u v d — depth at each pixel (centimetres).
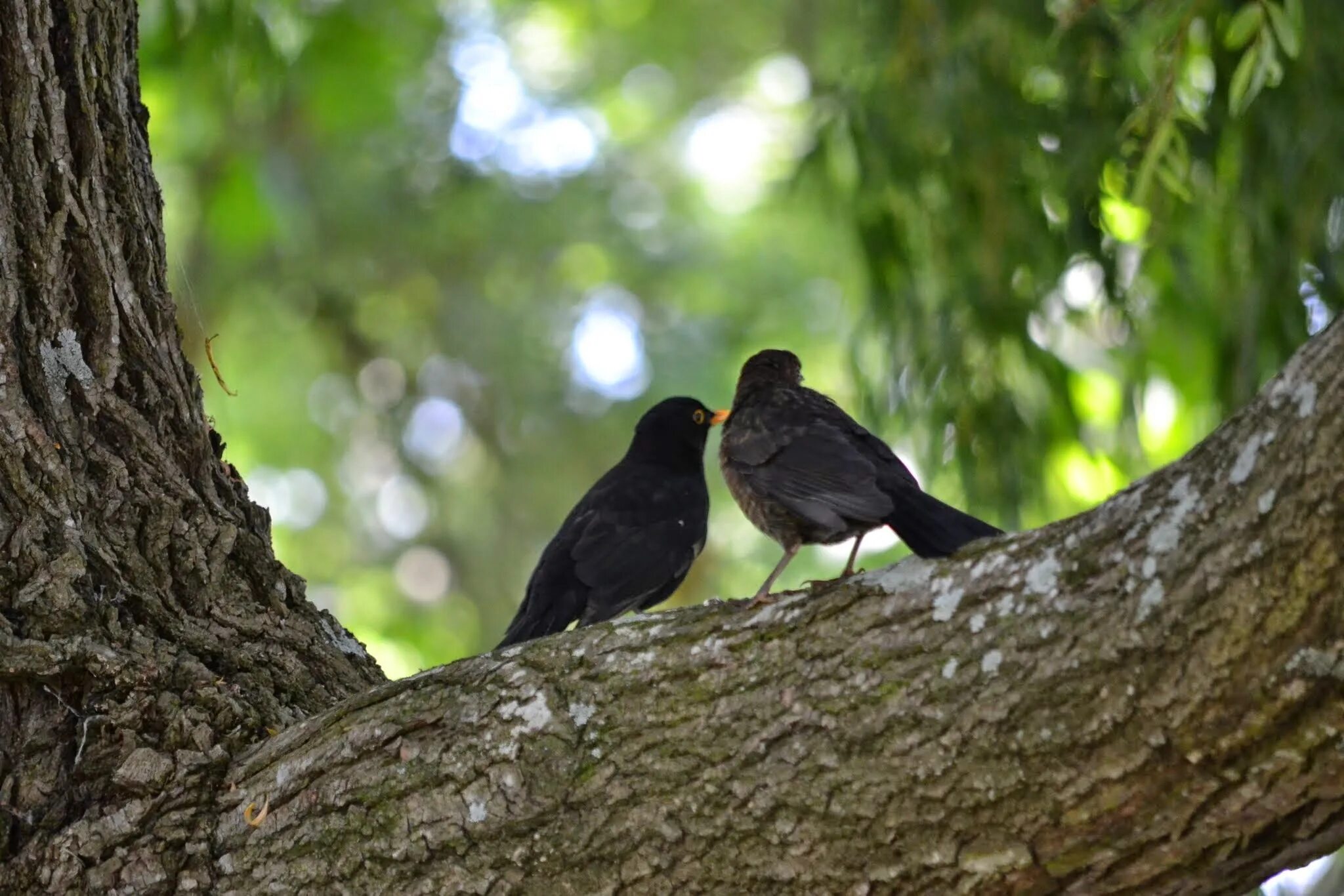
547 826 594
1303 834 504
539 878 589
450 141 2203
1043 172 1188
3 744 661
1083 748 518
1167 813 509
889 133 1218
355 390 2222
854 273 1388
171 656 689
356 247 2153
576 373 2186
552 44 2366
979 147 1173
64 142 745
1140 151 1023
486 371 2181
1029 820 527
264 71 1455
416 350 2216
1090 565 535
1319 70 1038
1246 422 514
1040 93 1238
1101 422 1473
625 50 2344
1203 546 506
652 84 2369
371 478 2219
